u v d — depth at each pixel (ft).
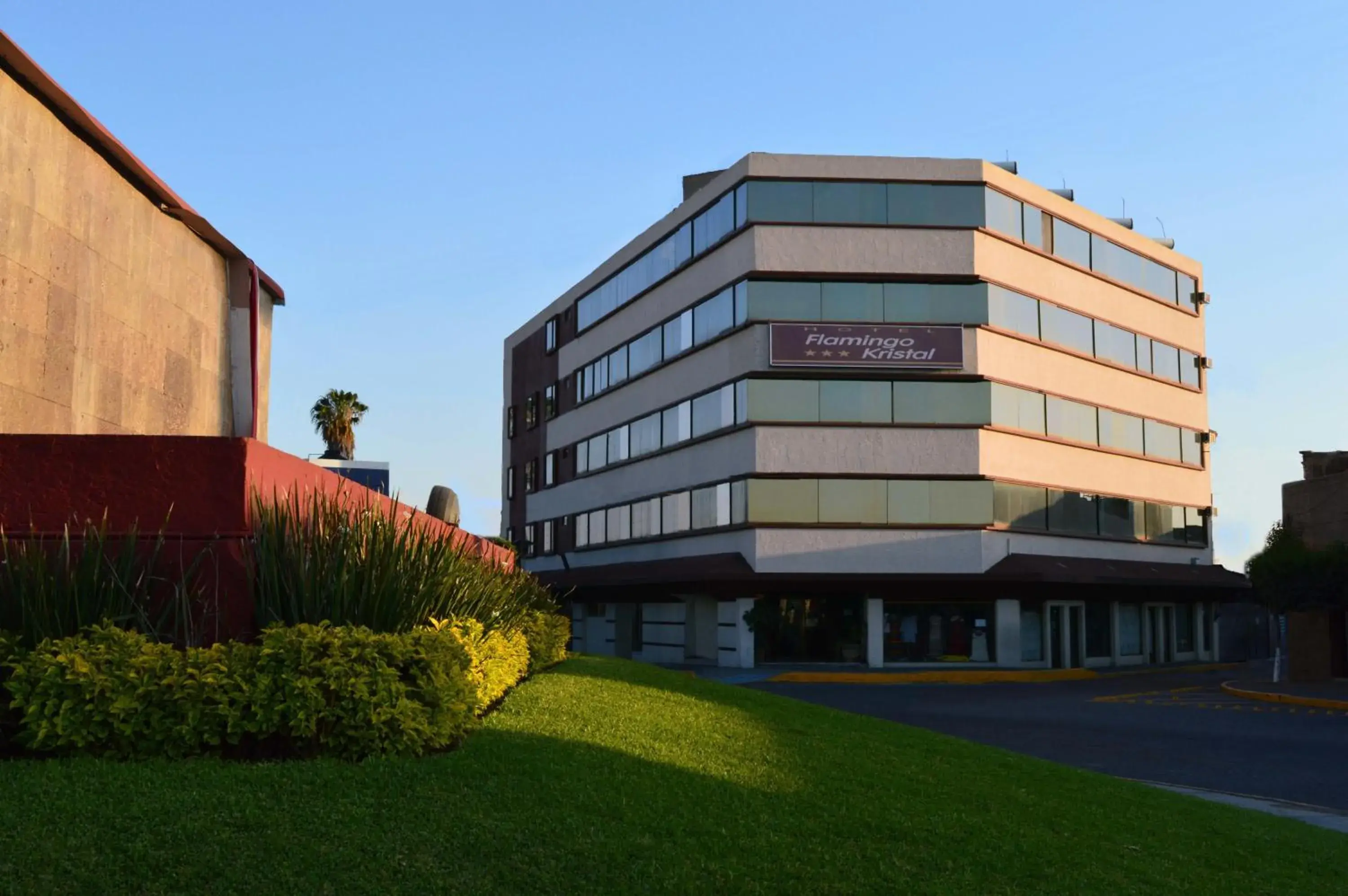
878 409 124.98
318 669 25.20
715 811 25.40
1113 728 71.46
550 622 59.57
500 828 21.49
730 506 128.26
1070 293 140.15
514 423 209.15
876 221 126.21
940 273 126.11
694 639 143.23
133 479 27.61
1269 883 27.78
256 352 56.90
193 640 26.84
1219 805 39.86
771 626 125.39
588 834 22.00
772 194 125.90
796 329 124.26
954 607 127.75
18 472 27.43
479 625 33.99
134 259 46.91
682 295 141.38
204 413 53.67
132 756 24.00
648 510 149.18
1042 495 133.08
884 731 47.80
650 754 30.86
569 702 39.70
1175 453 157.69
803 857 23.03
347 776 23.29
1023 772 40.14
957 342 125.39
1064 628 134.41
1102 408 143.74
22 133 38.52
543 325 194.29
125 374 45.96
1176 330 160.25
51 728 23.68
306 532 29.09
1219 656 164.66
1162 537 152.87
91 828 19.39
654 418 148.36
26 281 38.73
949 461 124.88
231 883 18.04
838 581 123.65
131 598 26.32
